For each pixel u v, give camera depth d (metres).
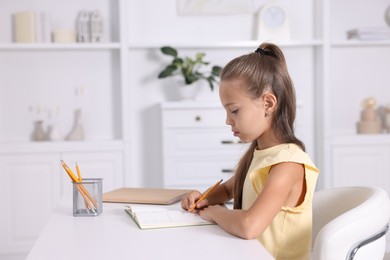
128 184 3.68
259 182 1.43
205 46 3.77
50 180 3.62
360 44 3.90
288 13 4.03
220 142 3.68
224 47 3.94
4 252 3.61
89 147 3.64
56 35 3.73
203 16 3.98
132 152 3.96
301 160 1.37
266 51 1.47
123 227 1.38
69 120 3.91
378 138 3.81
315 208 1.66
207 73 3.96
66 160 3.63
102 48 3.76
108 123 3.95
